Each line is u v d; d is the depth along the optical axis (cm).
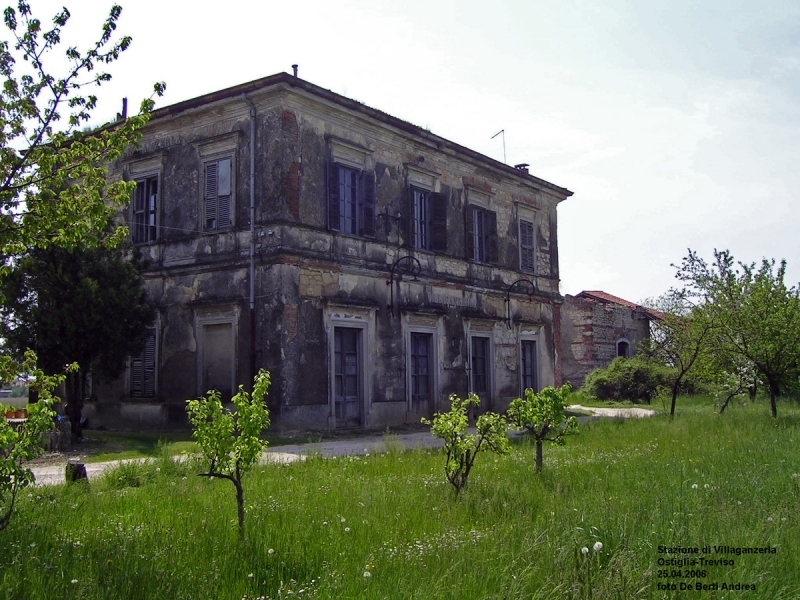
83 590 529
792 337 2208
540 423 1154
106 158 1075
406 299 2295
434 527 748
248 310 1916
